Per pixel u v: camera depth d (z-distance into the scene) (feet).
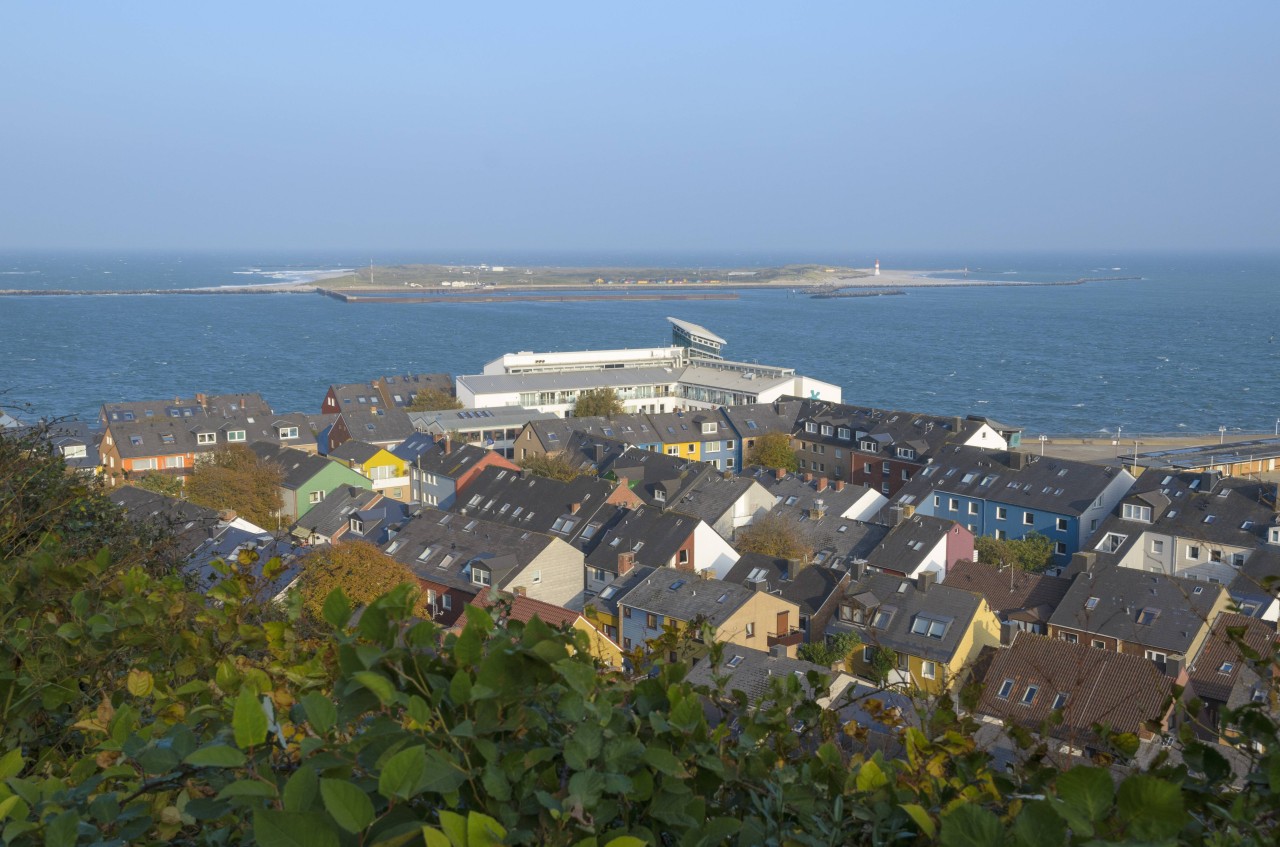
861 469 266.77
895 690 19.97
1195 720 16.43
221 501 191.42
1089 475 210.18
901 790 13.76
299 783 11.29
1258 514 182.09
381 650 13.00
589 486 192.44
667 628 21.03
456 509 205.77
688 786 13.56
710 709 19.66
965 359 596.70
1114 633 132.36
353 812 10.42
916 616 127.44
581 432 266.36
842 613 134.82
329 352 613.93
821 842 13.08
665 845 13.29
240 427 273.54
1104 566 149.28
